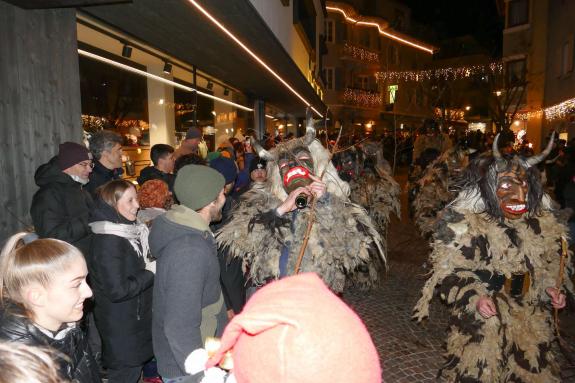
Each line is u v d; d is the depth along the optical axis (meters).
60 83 4.23
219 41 6.33
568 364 3.47
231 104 11.12
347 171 5.30
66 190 3.04
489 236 2.66
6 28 3.76
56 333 1.61
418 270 6.12
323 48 23.41
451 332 3.00
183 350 1.77
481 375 2.71
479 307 2.64
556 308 2.69
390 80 33.09
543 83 19.11
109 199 2.63
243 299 2.79
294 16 12.46
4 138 3.76
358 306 4.93
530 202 2.67
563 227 2.70
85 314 2.91
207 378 1.32
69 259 1.56
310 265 2.34
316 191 2.27
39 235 2.91
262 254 2.40
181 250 1.84
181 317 1.78
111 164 3.80
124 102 6.39
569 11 16.11
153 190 3.29
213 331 1.98
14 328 1.48
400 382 3.44
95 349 3.24
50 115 4.15
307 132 2.58
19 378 1.05
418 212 5.77
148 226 3.13
